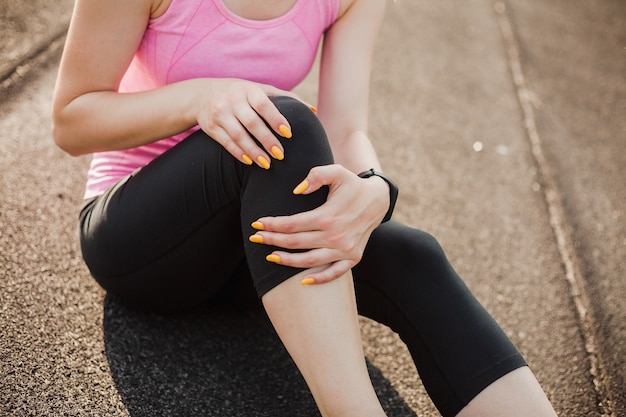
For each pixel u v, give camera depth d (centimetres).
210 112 121
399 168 257
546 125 320
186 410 140
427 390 129
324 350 114
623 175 292
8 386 133
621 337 200
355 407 112
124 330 155
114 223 136
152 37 135
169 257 136
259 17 136
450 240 224
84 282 165
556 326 197
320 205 118
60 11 282
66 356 144
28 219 180
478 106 319
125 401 138
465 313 128
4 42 253
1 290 155
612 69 396
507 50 388
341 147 150
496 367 123
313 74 298
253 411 145
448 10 418
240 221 132
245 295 159
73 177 202
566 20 452
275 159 118
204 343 158
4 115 218
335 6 147
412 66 339
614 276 228
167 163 130
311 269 116
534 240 236
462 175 263
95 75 132
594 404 173
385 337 177
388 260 134
